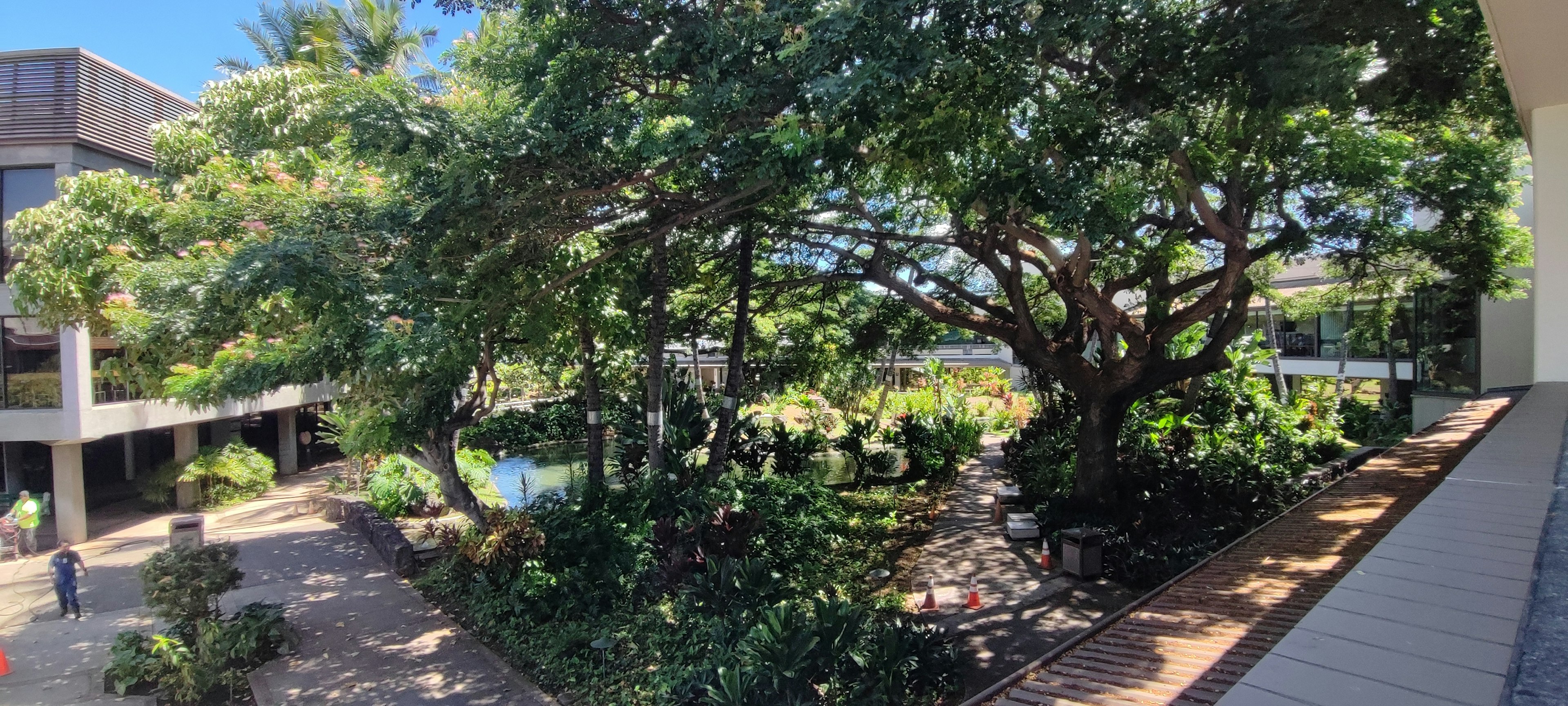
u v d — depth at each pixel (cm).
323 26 1814
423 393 930
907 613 905
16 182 1371
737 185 830
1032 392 2639
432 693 760
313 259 643
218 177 898
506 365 1502
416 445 1021
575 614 928
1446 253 1155
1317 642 180
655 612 910
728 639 750
